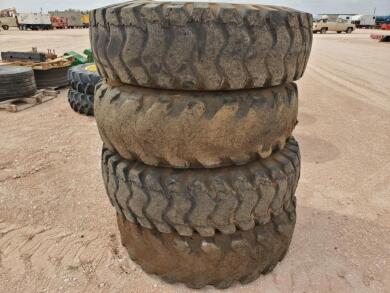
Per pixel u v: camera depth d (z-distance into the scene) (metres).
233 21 1.39
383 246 2.48
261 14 1.42
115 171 1.82
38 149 4.28
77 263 2.30
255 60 1.46
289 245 2.33
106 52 1.58
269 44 1.46
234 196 1.68
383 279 2.17
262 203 1.75
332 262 2.30
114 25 1.51
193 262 1.90
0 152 4.16
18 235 2.59
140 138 1.62
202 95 1.53
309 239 2.52
